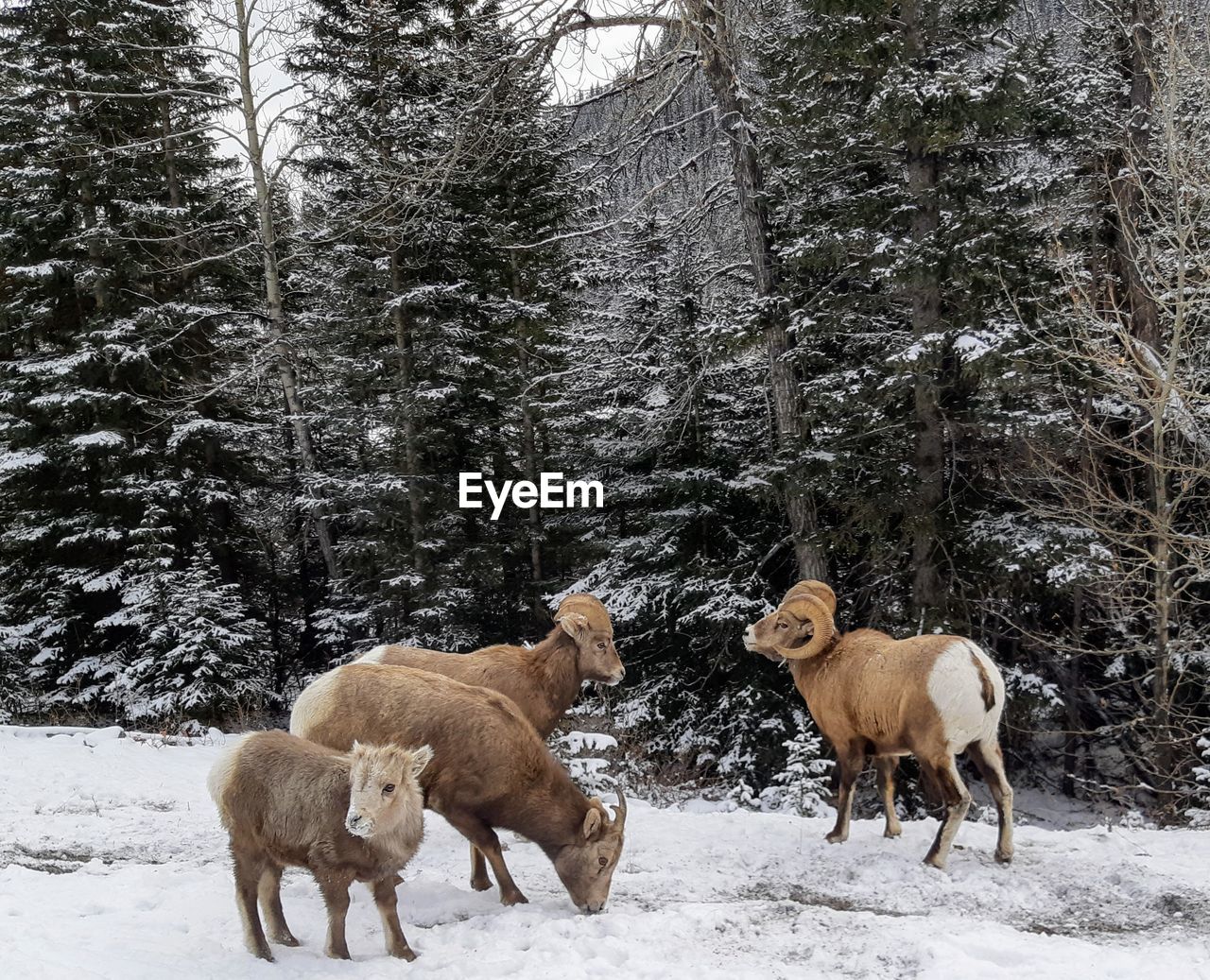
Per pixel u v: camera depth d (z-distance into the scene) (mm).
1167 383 12477
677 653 19281
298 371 23391
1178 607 14461
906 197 13648
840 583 17828
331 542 23094
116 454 19969
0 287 21906
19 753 12656
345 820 5191
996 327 12695
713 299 18875
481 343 20922
